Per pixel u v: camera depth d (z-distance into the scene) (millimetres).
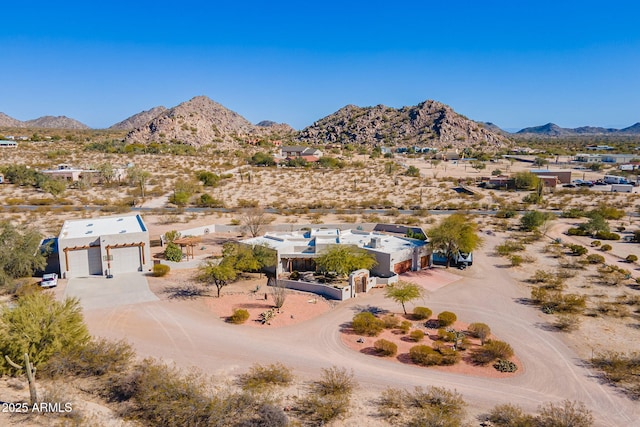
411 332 33438
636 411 23891
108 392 24531
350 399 24672
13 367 25188
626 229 67562
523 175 110875
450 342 31891
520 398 25172
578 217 76125
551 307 37531
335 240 49906
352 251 45250
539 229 66500
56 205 80188
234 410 22375
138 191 94562
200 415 21938
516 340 32156
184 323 34562
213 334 32844
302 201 89812
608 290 41719
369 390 25797
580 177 132125
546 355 29969
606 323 34625
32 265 43438
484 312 37125
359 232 53906
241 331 33438
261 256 44906
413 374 27719
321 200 91188
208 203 83500
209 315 36219
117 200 85500
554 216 72688
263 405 22609
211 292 41188
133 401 23797
